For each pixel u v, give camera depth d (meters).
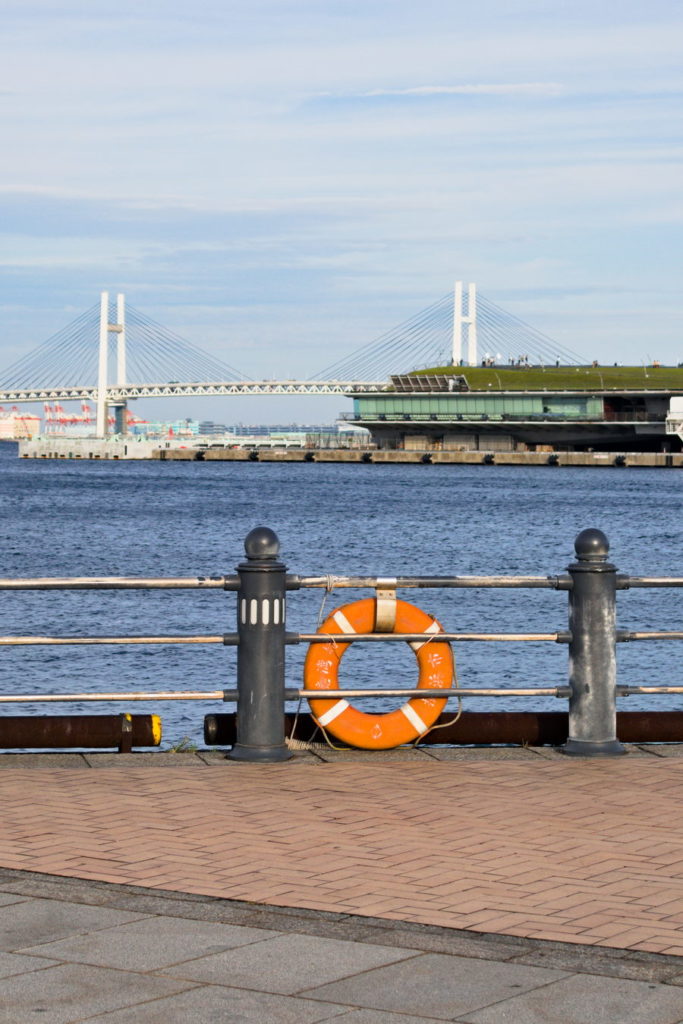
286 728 13.44
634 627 43.41
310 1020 6.63
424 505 125.19
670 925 8.08
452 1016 6.70
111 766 12.42
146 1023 6.57
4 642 12.48
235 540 85.31
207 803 11.04
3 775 12.01
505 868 9.24
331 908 8.36
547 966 7.39
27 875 8.98
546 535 90.75
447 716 13.55
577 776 12.13
